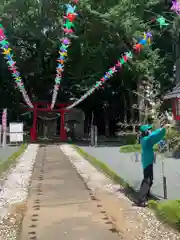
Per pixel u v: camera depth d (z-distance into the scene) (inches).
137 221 242.5
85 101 1561.3
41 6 1010.7
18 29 1083.3
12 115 1459.2
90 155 665.0
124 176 430.9
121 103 1515.7
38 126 1605.6
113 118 1673.2
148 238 209.0
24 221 243.4
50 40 1094.4
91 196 322.7
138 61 985.5
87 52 1062.4
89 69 1170.6
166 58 1096.8
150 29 1056.2
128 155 694.5
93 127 1012.5
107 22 962.1
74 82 1302.9
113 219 247.1
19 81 756.6
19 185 381.1
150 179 292.8
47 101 1291.8
